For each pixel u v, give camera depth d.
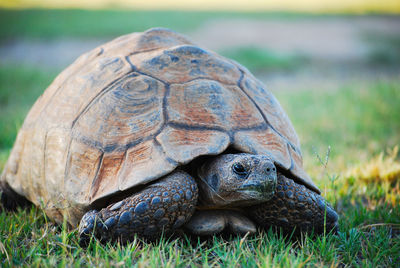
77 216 2.26
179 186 2.03
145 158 2.08
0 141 4.68
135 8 27.83
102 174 2.14
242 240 2.07
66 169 2.29
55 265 1.89
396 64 11.30
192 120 2.23
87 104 2.42
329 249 2.10
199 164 2.29
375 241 2.31
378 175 3.35
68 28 15.53
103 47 2.96
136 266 1.83
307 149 4.35
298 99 6.89
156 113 2.24
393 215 2.70
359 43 14.43
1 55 11.73
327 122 5.46
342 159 3.89
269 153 2.22
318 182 2.97
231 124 2.27
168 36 2.90
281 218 2.27
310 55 12.41
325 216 2.15
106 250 1.99
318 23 20.70
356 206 2.98
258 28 18.53
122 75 2.46
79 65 2.86
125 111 2.28
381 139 4.67
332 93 7.22
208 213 2.25
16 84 7.67
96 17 19.39
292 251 2.06
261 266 1.88
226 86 2.48
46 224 2.38
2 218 2.56
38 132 2.64
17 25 15.98
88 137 2.27
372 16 24.02
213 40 14.84
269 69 10.59
